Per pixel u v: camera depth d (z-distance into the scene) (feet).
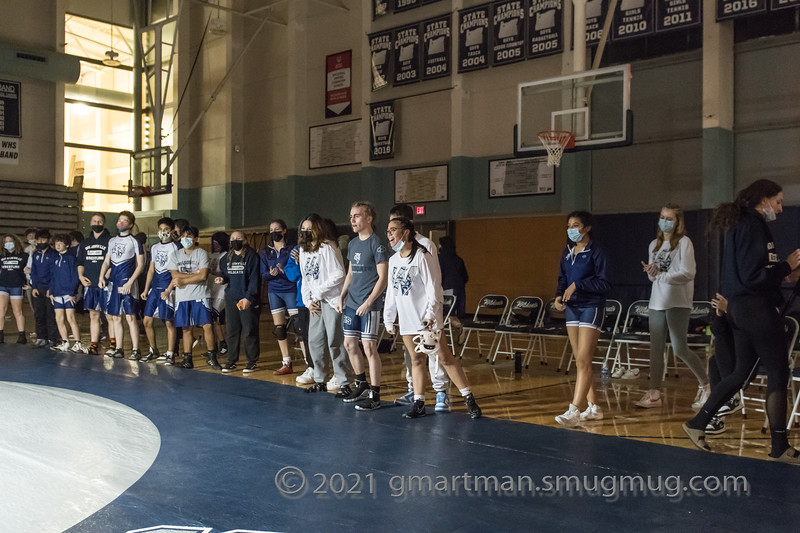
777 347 13.17
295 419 17.12
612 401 19.94
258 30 56.70
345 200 54.03
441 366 18.28
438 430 16.02
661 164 39.55
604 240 41.24
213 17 61.16
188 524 10.09
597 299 16.52
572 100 32.22
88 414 17.46
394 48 49.24
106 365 26.18
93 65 65.77
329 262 19.97
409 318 17.26
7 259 33.09
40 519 10.30
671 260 18.57
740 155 36.76
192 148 64.69
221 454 13.89
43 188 59.26
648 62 39.60
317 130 55.47
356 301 18.80
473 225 46.55
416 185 49.73
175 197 64.64
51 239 32.12
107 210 68.03
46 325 32.30
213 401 19.36
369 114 51.11
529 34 42.32
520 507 10.80
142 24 67.67
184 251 25.66
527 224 44.14
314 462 13.33
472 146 46.93
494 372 25.73
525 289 44.29
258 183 60.59
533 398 20.38
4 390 20.59
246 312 24.54
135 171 64.49
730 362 14.82
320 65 55.21
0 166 57.77
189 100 63.82
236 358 25.18
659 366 18.95
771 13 35.40
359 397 19.26
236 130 61.21
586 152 42.14
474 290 46.73
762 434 15.71
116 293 27.86
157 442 14.83
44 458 13.46
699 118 37.99
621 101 34.50
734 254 13.32
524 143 34.01
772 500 11.07
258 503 11.00
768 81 35.73
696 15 35.81
